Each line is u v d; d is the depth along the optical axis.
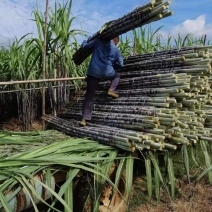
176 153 4.80
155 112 3.54
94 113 4.48
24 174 2.52
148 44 6.66
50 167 2.78
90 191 2.96
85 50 4.52
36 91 5.43
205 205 3.63
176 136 3.57
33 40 5.02
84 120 4.28
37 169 2.67
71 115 5.17
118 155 3.34
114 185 2.68
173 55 4.22
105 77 4.34
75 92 5.78
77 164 2.90
